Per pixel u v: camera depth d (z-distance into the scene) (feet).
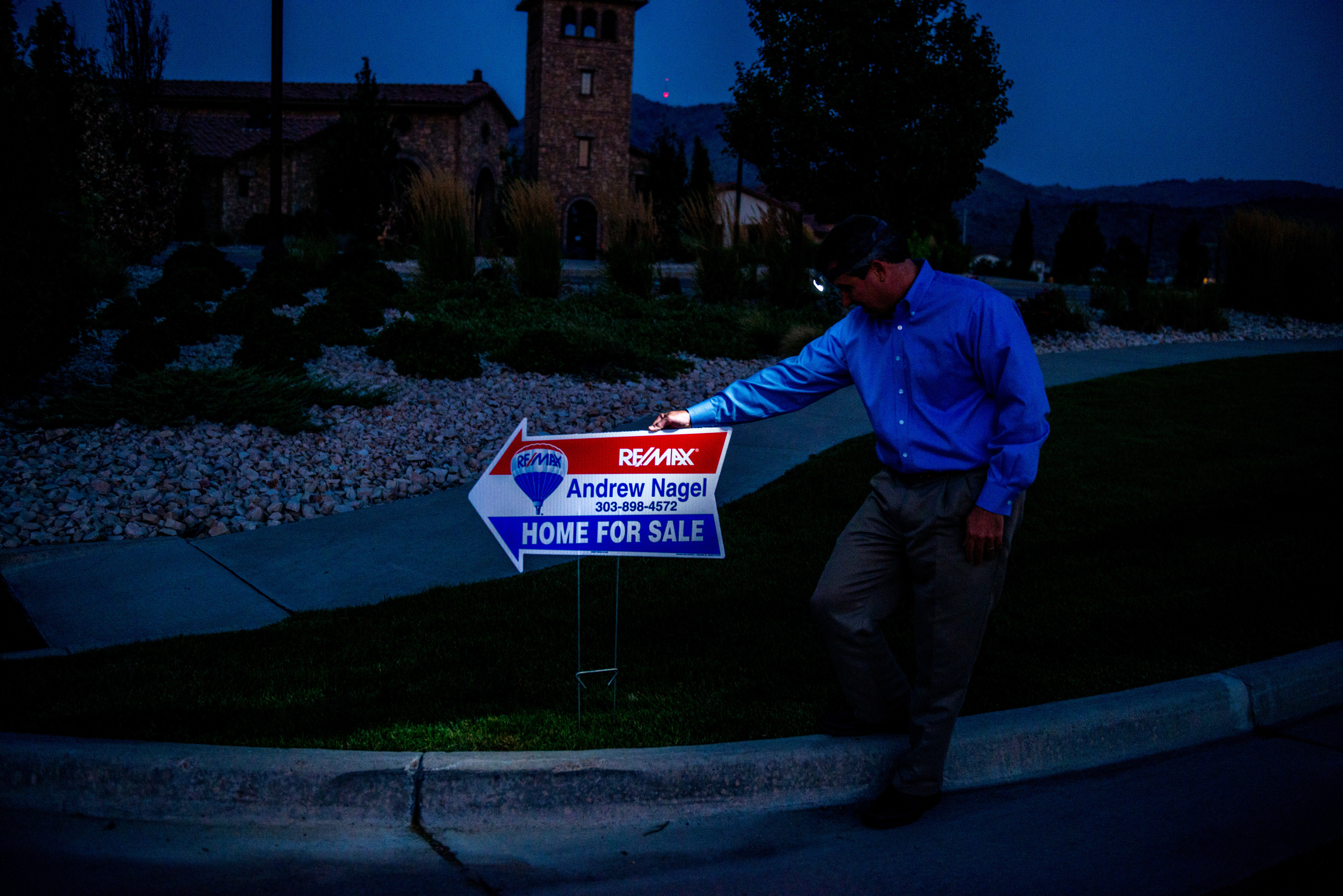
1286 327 57.47
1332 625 13.74
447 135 136.46
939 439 9.17
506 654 13.16
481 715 11.25
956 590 9.22
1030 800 10.18
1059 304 49.67
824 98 45.19
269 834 9.50
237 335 36.35
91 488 19.84
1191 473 22.33
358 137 100.42
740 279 53.72
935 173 45.42
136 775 9.73
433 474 22.29
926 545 9.32
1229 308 63.82
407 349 32.24
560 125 149.48
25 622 14.26
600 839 9.53
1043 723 10.73
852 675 10.07
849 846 9.39
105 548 17.53
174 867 8.92
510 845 9.42
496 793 9.73
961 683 9.43
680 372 35.47
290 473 21.75
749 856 9.25
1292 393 32.81
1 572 16.28
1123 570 16.22
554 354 33.91
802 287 52.47
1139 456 23.98
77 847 9.16
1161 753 11.12
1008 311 8.89
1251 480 21.70
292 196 129.49
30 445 21.85
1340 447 24.84
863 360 9.70
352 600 15.55
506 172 134.00
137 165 59.57
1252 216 63.46
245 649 13.19
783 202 53.88
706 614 14.70
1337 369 38.50
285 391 26.37
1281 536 17.93
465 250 51.65
